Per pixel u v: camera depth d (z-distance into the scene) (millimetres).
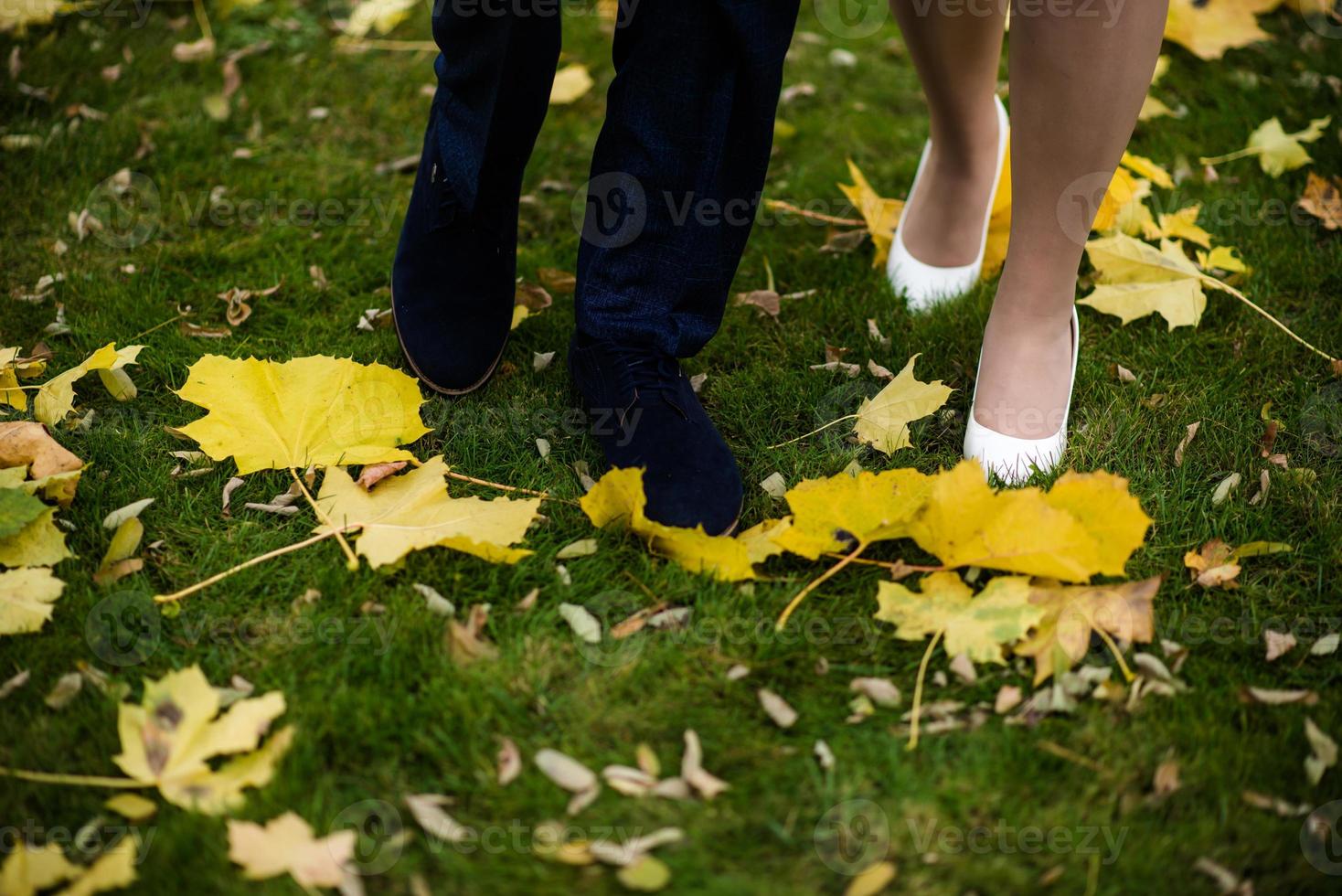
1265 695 1152
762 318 1776
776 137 2236
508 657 1204
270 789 1054
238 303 1742
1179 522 1389
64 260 1854
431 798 1059
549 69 1337
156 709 1072
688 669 1202
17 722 1122
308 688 1165
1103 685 1161
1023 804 1069
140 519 1369
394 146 2203
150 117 2215
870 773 1099
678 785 1075
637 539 1358
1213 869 1006
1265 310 1762
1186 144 2152
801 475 1468
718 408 1599
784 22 1200
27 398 1531
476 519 1299
